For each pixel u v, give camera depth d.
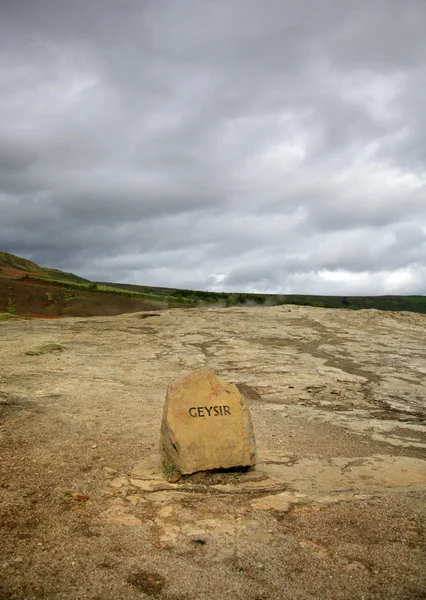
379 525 4.55
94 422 7.86
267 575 3.70
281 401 10.66
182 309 23.78
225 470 5.71
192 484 5.43
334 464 6.38
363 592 3.48
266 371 13.34
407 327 20.78
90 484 5.34
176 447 5.53
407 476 5.97
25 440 6.79
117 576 3.63
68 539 4.14
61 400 9.28
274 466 6.18
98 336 17.55
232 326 19.78
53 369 12.23
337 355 15.69
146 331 18.69
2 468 5.69
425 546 4.16
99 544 4.09
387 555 4.00
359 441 7.69
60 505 4.80
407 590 3.51
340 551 4.07
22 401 9.04
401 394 11.61
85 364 13.13
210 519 4.62
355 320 21.55
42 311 28.41
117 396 9.86
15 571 3.62
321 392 11.48
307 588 3.53
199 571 3.72
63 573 3.63
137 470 5.79
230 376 12.71
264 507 4.92
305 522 4.60
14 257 60.84
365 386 12.22
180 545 4.12
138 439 7.02
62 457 6.16
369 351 16.41
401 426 8.91
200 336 17.84
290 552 4.04
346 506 4.97
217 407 5.78
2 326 19.12
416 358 15.56
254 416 9.06
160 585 3.53
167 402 5.76
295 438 7.62
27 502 4.82
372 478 5.87
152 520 4.57
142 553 3.97
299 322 20.89
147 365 13.52
